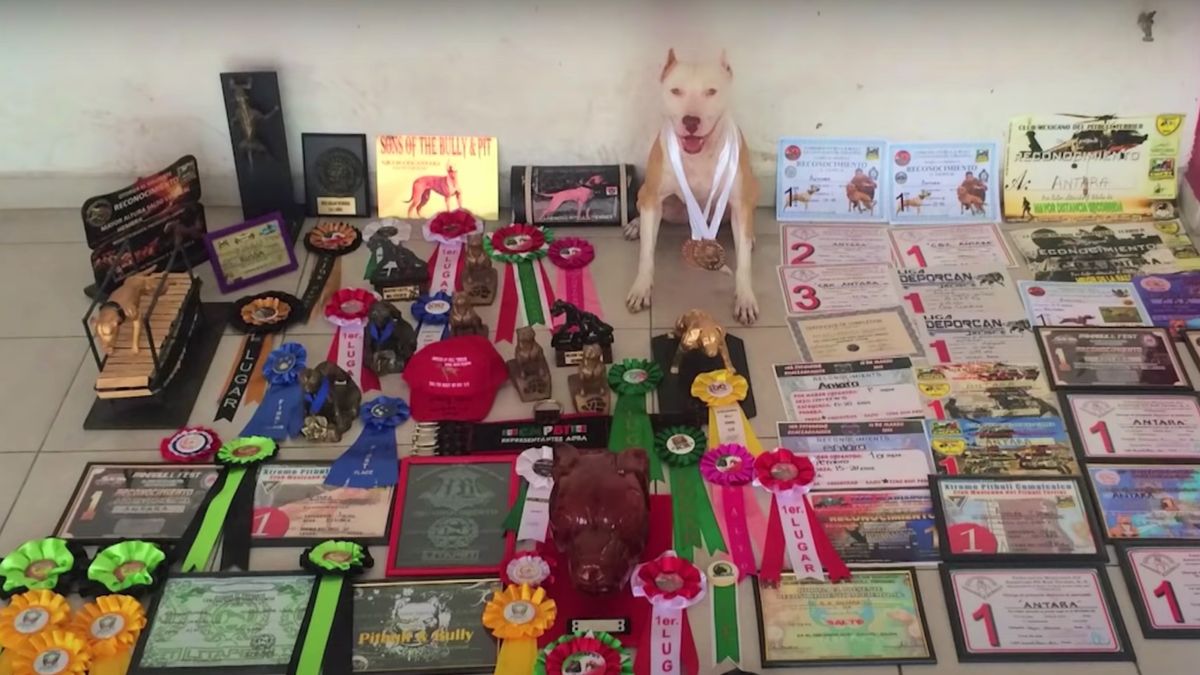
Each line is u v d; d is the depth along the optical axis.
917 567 1.88
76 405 2.21
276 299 2.43
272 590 1.85
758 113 2.63
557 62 2.56
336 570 1.86
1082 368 2.23
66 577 1.85
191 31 2.52
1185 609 1.80
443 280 2.51
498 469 2.05
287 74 2.58
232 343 2.35
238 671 1.73
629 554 1.79
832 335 2.34
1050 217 2.66
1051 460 2.05
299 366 2.25
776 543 1.91
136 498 2.01
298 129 2.67
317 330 2.38
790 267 2.54
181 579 1.87
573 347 2.29
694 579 1.81
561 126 2.66
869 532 1.93
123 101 2.62
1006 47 2.53
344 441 2.12
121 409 2.19
